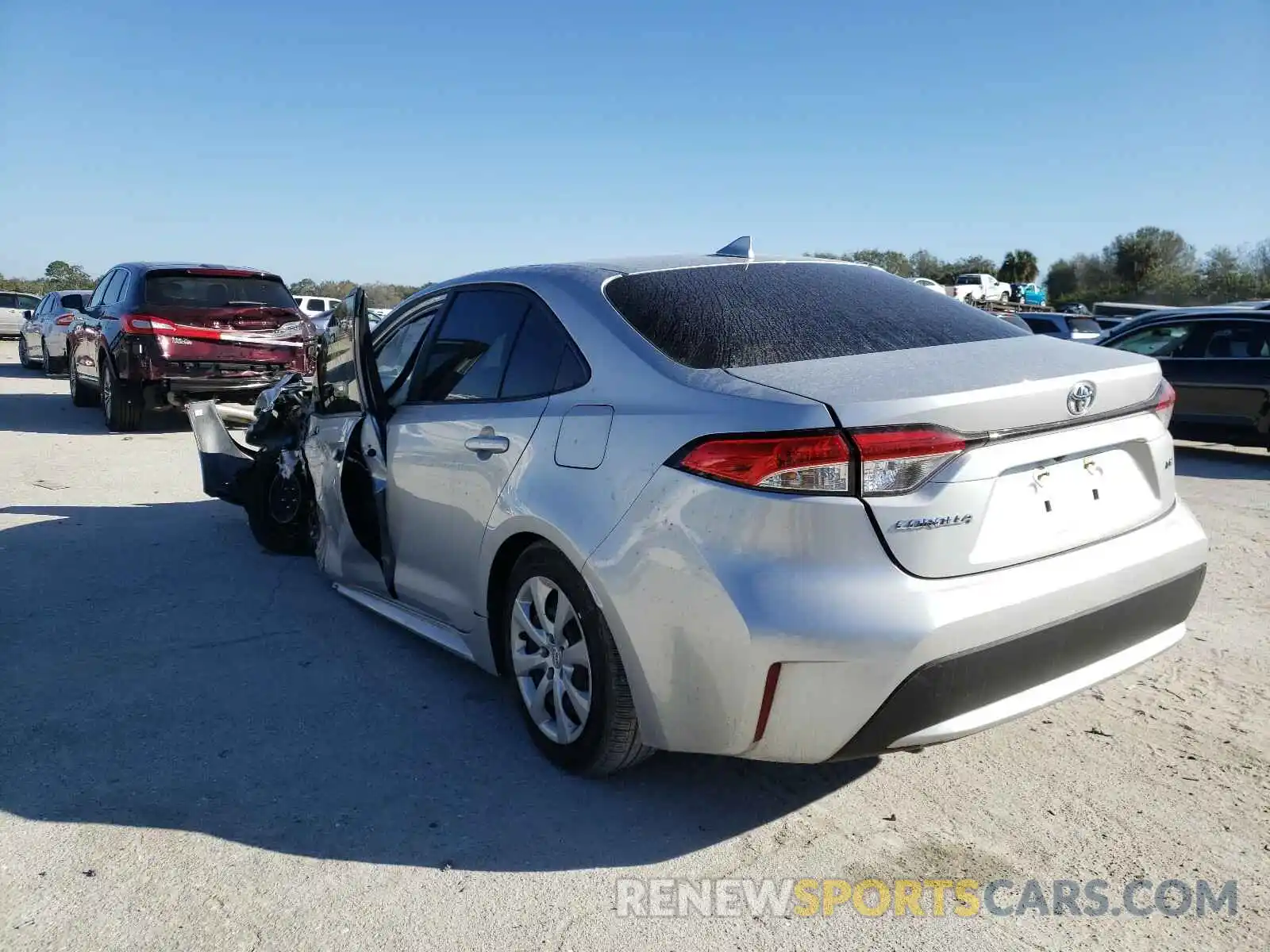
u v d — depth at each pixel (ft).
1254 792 9.99
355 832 9.30
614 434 9.34
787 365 9.06
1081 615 8.66
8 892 8.34
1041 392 8.49
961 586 8.05
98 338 35.81
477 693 12.53
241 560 18.49
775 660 7.98
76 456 30.25
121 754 10.83
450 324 12.78
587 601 9.53
